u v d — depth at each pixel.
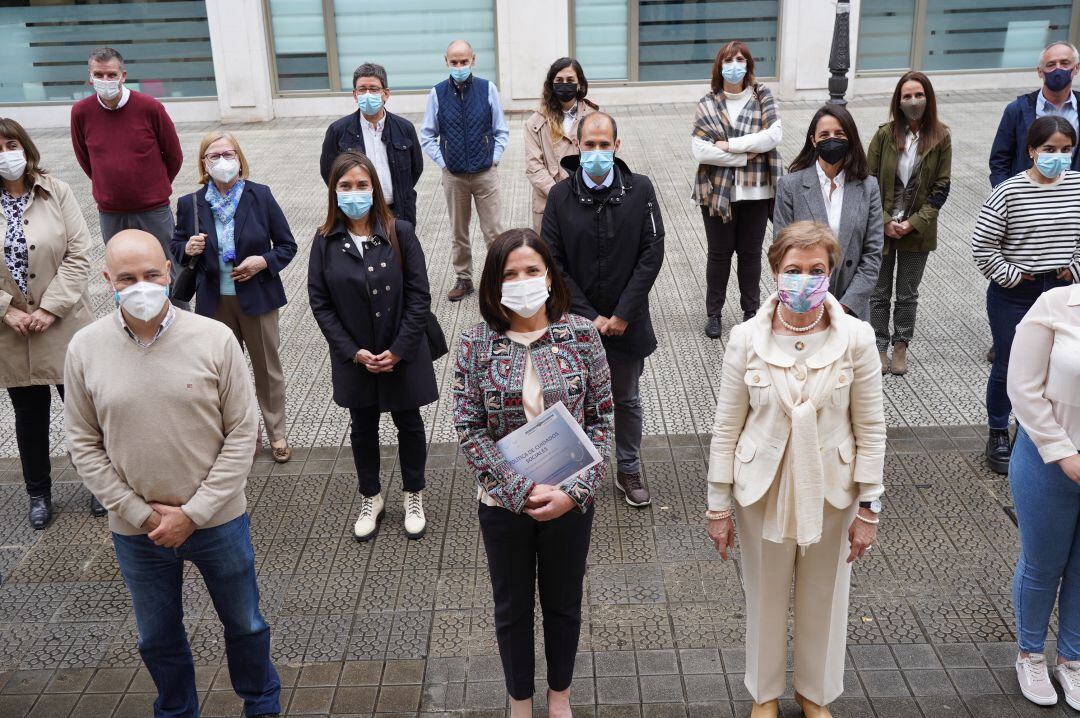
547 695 3.78
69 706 3.84
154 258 3.15
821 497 3.22
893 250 6.20
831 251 3.16
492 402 3.34
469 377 3.41
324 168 7.07
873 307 6.36
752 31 15.35
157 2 15.12
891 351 6.73
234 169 5.16
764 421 3.30
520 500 3.25
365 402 4.66
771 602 3.46
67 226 4.99
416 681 3.89
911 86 5.85
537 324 3.42
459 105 7.59
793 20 15.06
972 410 5.91
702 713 3.69
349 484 5.40
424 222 10.05
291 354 7.11
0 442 5.99
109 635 4.25
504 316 3.37
